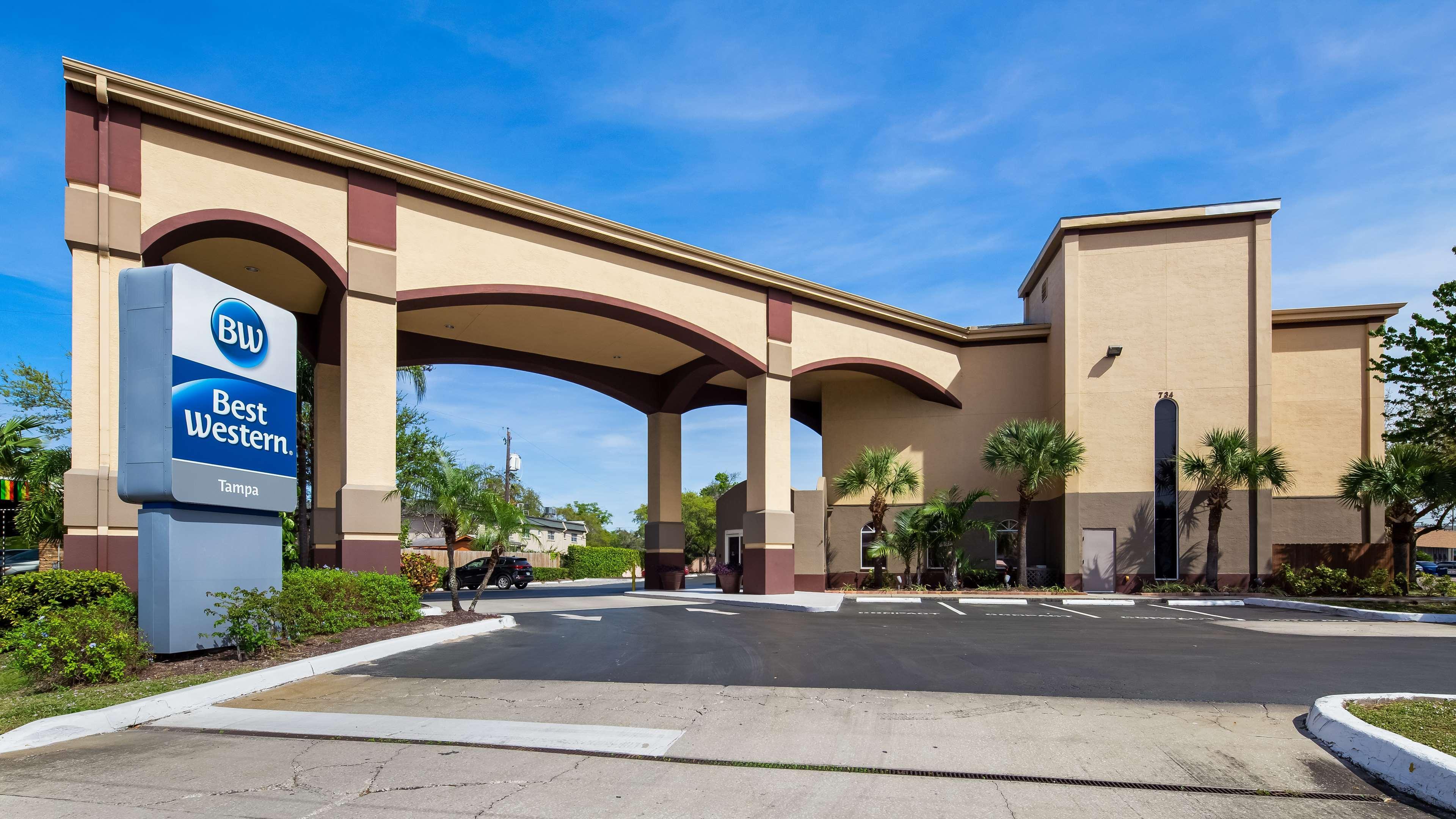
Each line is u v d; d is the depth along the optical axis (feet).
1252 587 81.56
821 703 28.19
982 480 94.84
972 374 96.84
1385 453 86.22
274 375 40.65
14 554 81.15
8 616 39.27
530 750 22.71
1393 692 29.91
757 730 24.58
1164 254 87.20
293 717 26.76
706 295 75.41
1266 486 82.28
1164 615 61.82
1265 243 84.33
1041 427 84.69
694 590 93.76
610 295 68.39
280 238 53.26
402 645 40.91
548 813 17.80
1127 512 85.20
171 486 33.78
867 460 90.38
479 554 141.90
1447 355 60.90
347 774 20.65
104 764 21.63
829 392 100.68
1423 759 18.79
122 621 34.24
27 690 30.12
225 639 36.76
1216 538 81.35
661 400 98.73
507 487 176.65
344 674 34.58
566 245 66.08
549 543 203.00
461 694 30.14
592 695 29.81
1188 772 20.48
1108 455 86.33
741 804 18.33
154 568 34.55
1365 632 49.98
